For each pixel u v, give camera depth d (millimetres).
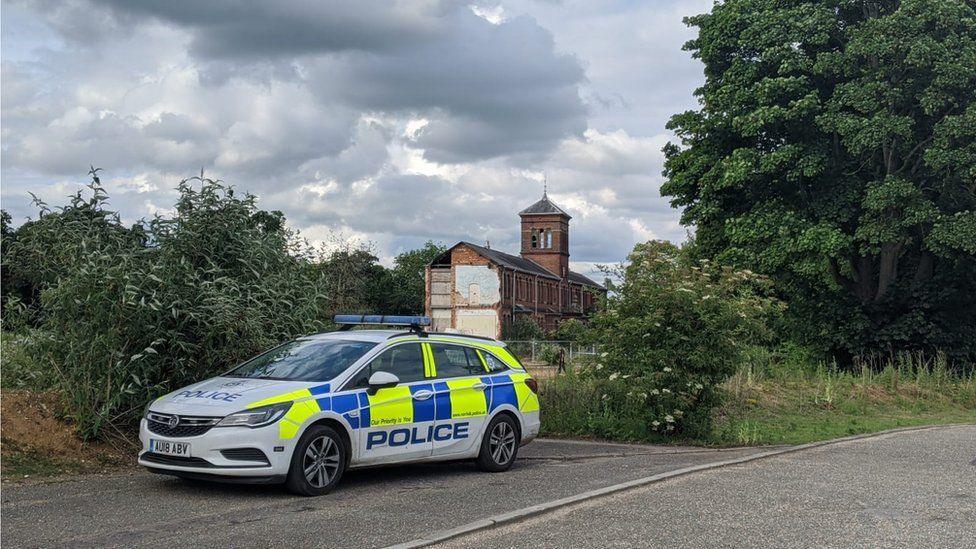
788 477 10328
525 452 13039
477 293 79000
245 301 11844
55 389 10953
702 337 14461
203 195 12203
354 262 66438
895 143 29688
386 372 9727
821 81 31875
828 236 29422
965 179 29250
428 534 6930
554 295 96875
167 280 11039
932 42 28500
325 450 8945
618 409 15344
